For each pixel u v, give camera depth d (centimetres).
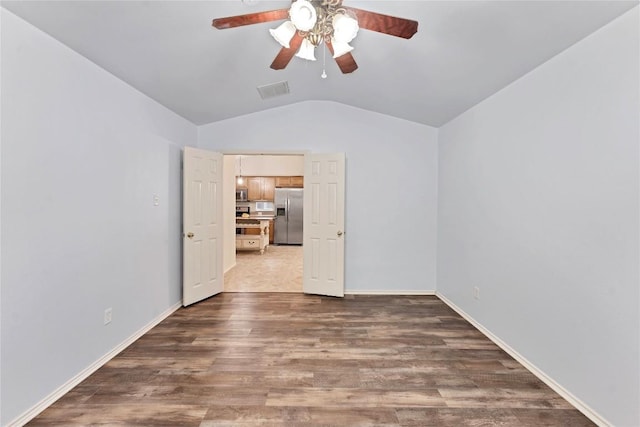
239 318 335
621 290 165
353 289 427
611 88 170
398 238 425
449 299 382
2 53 165
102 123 241
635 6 157
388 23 166
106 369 232
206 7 195
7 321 169
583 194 189
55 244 199
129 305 275
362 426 176
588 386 185
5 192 168
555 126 211
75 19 184
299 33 184
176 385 212
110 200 251
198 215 384
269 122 420
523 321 244
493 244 286
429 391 208
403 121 420
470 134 330
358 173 423
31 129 181
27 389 179
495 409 191
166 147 342
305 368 235
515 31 194
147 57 239
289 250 820
